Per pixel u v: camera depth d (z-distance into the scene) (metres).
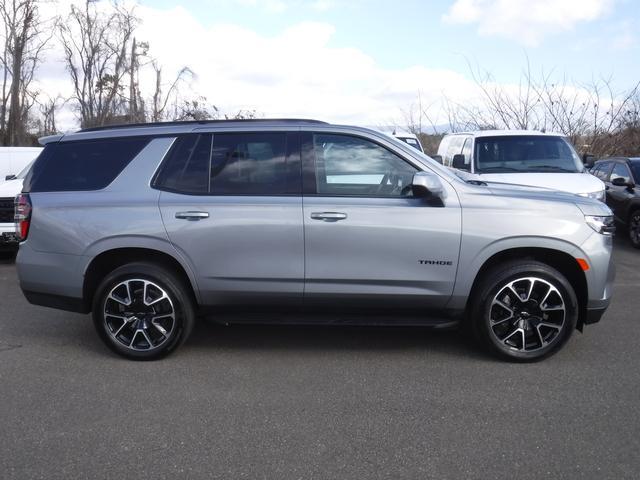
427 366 4.68
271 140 4.74
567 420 3.74
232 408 3.95
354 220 4.54
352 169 4.67
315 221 4.55
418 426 3.68
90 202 4.74
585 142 18.05
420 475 3.14
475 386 4.28
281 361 4.82
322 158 4.69
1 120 30.39
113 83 32.34
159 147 4.82
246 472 3.18
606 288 4.66
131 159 4.82
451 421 3.75
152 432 3.62
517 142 9.21
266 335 5.48
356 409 3.92
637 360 4.79
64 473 3.17
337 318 4.73
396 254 4.55
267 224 4.57
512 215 4.53
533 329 4.65
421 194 4.43
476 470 3.18
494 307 4.65
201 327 5.73
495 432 3.60
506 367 4.64
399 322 4.69
